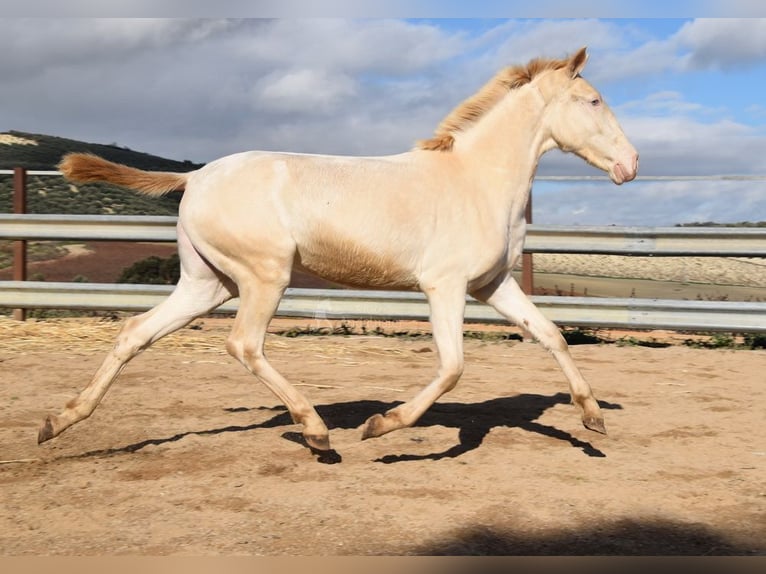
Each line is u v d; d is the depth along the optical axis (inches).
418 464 199.8
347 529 157.4
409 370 323.0
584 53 216.5
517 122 215.2
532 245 384.2
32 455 205.8
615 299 374.3
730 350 368.5
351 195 198.7
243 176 199.0
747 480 189.6
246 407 257.9
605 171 222.4
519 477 190.2
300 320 425.1
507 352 361.7
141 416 243.4
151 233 398.3
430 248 201.6
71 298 398.9
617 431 233.6
